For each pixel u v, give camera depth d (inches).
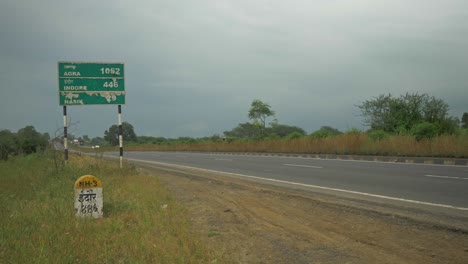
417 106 1290.6
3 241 262.7
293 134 1631.4
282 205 408.8
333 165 864.9
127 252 248.7
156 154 1916.8
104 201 402.0
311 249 262.1
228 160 1198.3
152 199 428.1
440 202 405.1
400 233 289.7
